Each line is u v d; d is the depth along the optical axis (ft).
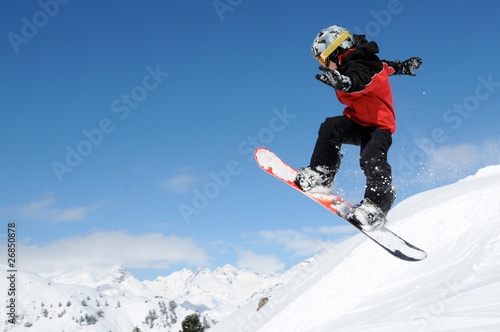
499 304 10.75
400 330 12.86
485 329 9.12
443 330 10.28
